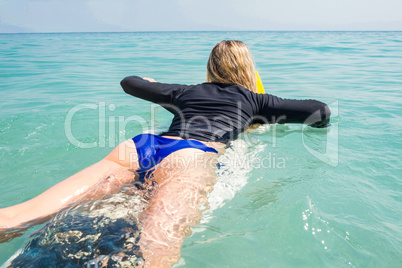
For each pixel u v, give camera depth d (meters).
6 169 2.39
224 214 1.73
